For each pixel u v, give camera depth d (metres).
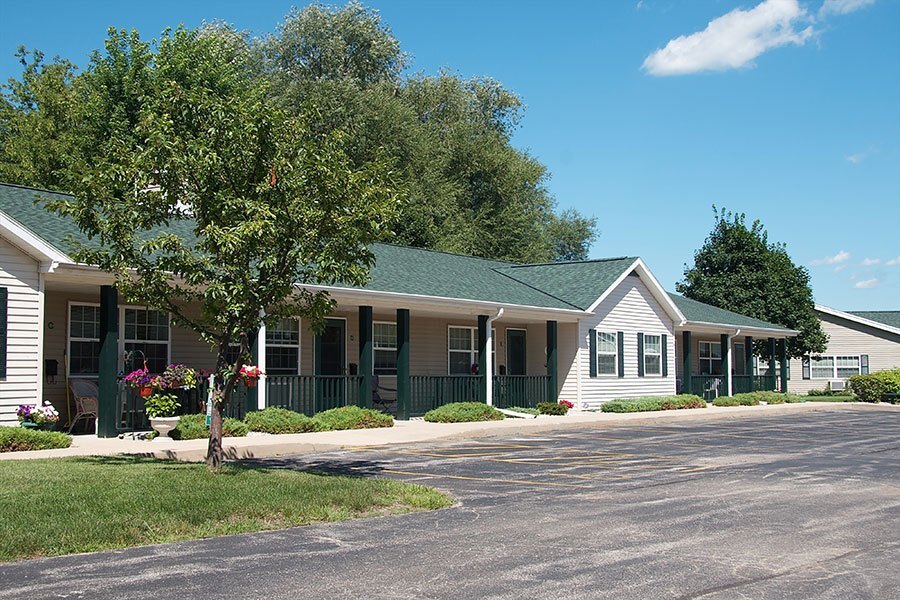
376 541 8.22
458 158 48.75
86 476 11.01
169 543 8.04
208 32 45.59
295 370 22.41
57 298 17.92
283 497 9.89
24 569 6.99
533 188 56.34
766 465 14.66
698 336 39.16
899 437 20.66
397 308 22.34
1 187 18.23
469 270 27.83
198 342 20.17
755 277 43.88
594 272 29.92
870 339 49.31
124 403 17.45
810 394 48.56
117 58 34.47
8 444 13.85
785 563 7.45
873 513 9.98
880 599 6.39
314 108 11.88
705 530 8.86
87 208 10.98
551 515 9.67
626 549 7.93
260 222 10.43
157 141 10.91
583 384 27.84
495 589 6.50
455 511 9.93
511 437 19.61
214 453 11.88
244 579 6.73
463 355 27.25
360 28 48.19
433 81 52.69
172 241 10.80
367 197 11.30
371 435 18.16
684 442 18.72
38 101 37.66
